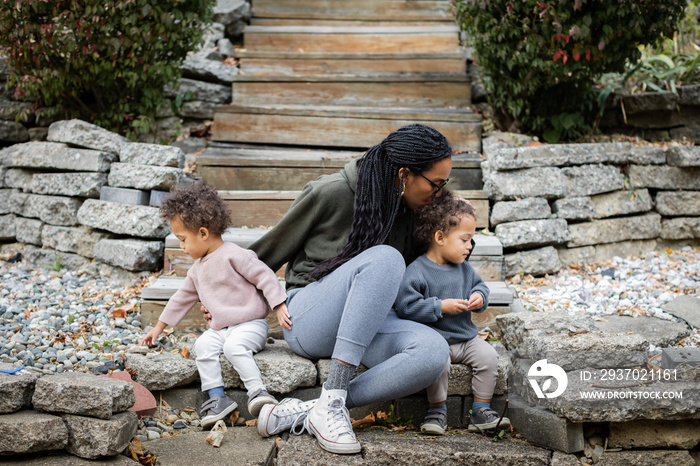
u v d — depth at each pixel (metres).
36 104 4.61
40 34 3.97
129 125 4.52
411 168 2.34
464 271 2.54
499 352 2.67
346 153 4.44
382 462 2.12
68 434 2.09
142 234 3.66
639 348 2.38
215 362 2.43
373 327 2.16
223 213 2.52
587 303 3.46
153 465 2.10
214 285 2.49
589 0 3.95
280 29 5.55
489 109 4.94
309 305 2.36
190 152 4.68
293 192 3.90
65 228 4.04
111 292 3.54
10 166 4.55
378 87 4.94
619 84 4.89
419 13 5.96
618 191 4.21
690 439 2.23
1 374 2.15
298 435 2.25
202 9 4.37
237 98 4.98
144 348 2.80
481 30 4.24
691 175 4.32
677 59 5.10
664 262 4.04
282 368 2.41
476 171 4.16
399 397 2.29
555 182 4.04
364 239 2.37
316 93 4.96
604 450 2.23
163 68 4.26
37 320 3.12
